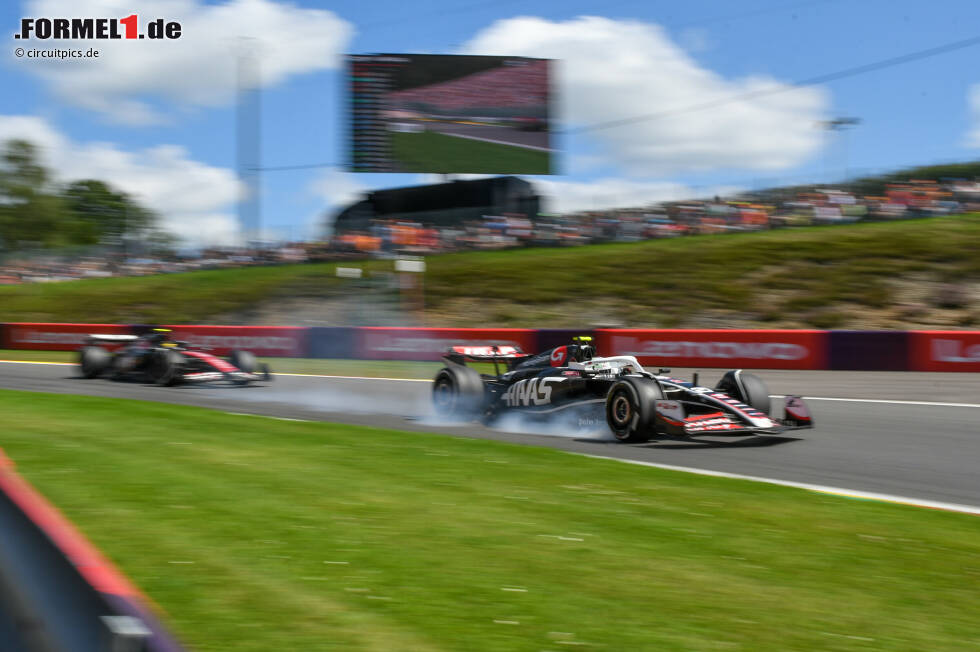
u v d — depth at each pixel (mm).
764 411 8531
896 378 14914
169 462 6539
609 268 30141
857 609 3586
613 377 8570
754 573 4027
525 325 26625
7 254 43312
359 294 30625
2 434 7977
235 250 38438
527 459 6898
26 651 2469
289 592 3672
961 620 3484
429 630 3291
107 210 84125
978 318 22500
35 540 3109
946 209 30750
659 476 6266
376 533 4586
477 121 36031
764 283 26891
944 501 5773
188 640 3152
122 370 15195
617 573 3996
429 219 36906
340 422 9891
